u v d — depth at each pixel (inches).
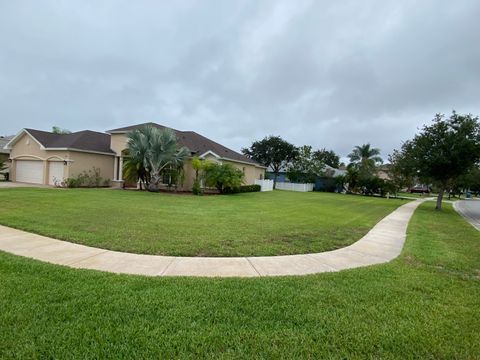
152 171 793.6
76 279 159.9
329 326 122.5
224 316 127.2
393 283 177.8
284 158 2025.1
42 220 319.0
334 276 185.6
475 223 557.0
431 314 137.9
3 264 178.7
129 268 185.2
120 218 352.2
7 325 111.7
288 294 153.6
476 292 170.1
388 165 1536.7
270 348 104.8
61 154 877.8
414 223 467.2
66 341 103.5
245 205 578.2
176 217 380.8
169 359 96.3
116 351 99.6
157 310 129.6
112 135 986.1
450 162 684.7
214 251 231.5
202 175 874.8
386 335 117.0
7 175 1001.5
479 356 105.8
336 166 2610.7
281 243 268.4
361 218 482.9
